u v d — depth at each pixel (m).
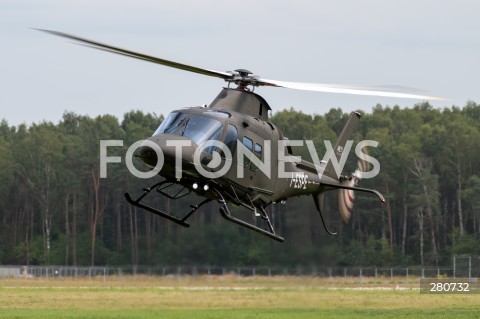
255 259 104.56
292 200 84.44
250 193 58.16
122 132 192.50
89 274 137.12
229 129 55.59
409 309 76.81
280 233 111.62
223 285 104.19
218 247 107.19
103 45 51.41
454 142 187.38
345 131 70.56
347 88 55.59
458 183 186.25
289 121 193.38
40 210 183.00
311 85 56.41
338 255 113.06
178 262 109.12
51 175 183.62
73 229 176.50
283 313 70.62
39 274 143.38
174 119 55.38
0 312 72.19
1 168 185.38
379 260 163.75
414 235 175.25
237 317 67.38
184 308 75.06
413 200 177.62
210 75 57.34
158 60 54.09
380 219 175.38
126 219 165.50
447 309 77.38
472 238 178.00
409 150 181.62
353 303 79.94
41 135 188.88
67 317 67.69
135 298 88.31
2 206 185.00
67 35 50.31
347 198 71.25
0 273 143.75
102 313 71.25
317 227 84.25
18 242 182.25
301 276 82.75
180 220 56.94
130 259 129.00
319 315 70.12
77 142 188.25
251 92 58.09
